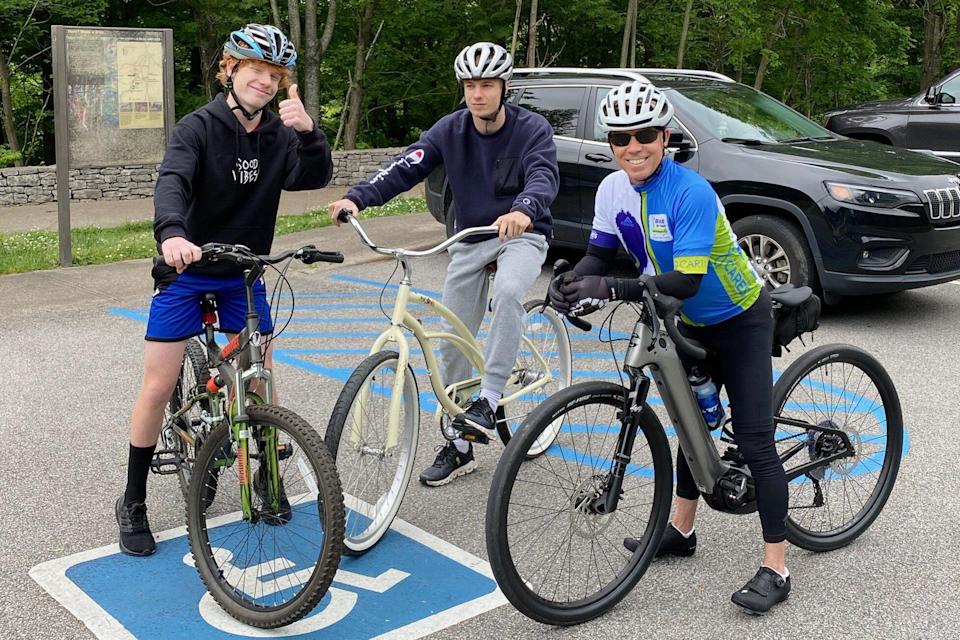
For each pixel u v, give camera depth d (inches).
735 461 139.0
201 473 128.8
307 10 776.3
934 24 923.4
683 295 120.6
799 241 283.4
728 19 722.2
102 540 150.5
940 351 257.6
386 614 129.4
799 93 880.3
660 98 119.0
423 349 157.2
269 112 143.5
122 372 239.8
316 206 585.6
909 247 272.5
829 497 158.4
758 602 127.6
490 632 125.3
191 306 140.9
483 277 169.3
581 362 253.0
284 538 145.8
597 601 128.3
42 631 124.3
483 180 163.3
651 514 134.3
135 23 868.6
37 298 320.8
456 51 882.8
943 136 497.0
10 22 779.4
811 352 146.5
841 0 757.3
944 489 171.2
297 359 253.9
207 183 138.3
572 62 927.0
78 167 376.8
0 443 191.6
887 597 134.2
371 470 147.3
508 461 117.6
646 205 124.0
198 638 123.4
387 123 1024.9
